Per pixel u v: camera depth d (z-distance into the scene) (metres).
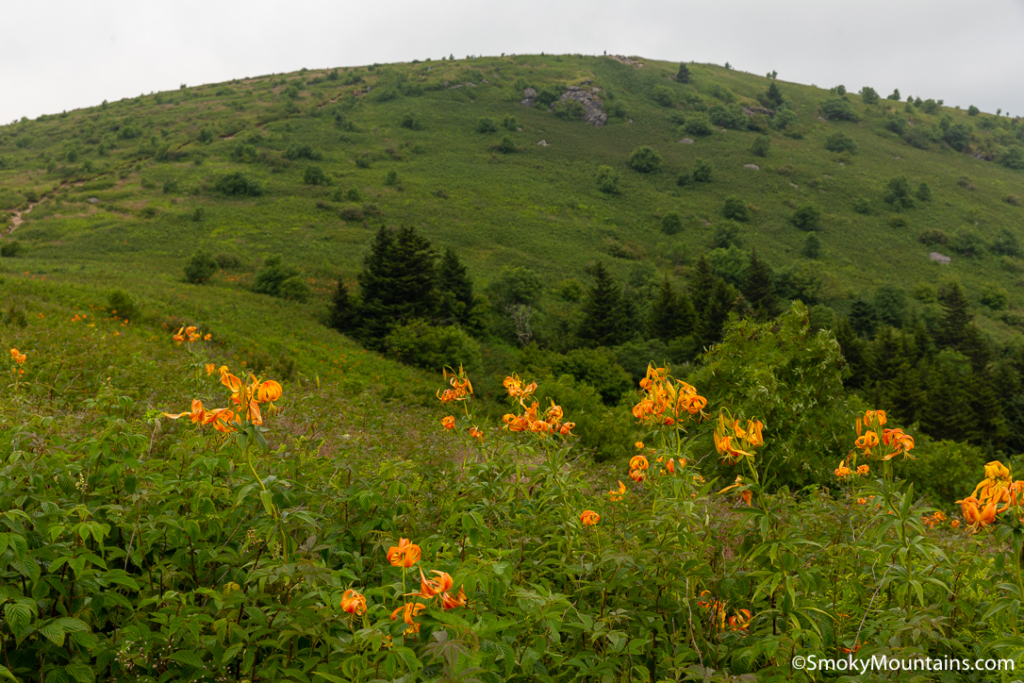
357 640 1.70
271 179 86.88
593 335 42.09
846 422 9.66
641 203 95.56
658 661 2.13
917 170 117.06
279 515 2.00
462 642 1.66
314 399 6.80
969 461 10.91
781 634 1.99
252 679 1.80
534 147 115.44
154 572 2.16
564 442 3.15
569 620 2.13
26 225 62.50
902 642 2.20
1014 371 33.38
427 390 14.52
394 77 154.00
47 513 2.05
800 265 70.50
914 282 75.31
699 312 48.34
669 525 2.37
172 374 7.91
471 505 2.78
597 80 150.88
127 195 75.62
